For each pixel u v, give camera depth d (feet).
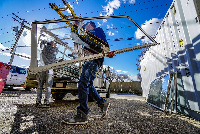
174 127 5.24
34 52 4.28
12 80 25.34
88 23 5.65
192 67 7.63
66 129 4.56
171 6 10.60
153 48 18.44
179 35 9.38
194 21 7.38
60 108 8.91
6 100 11.34
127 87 71.26
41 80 9.32
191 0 7.54
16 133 3.97
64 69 12.87
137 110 9.30
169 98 9.86
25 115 6.30
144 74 25.99
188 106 7.98
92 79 6.06
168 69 11.85
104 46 5.04
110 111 8.46
